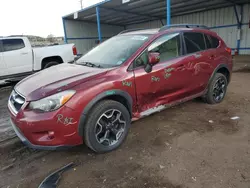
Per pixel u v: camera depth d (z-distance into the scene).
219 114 3.83
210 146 2.79
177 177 2.22
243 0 12.46
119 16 17.03
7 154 2.82
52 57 7.97
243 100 4.57
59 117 2.28
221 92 4.42
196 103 4.44
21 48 7.14
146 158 2.58
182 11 15.77
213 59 4.02
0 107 5.03
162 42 3.28
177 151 2.71
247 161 2.45
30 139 2.33
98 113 2.53
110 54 3.30
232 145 2.79
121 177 2.26
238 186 2.06
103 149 2.67
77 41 18.70
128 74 2.81
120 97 2.82
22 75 7.31
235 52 14.27
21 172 2.42
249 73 7.80
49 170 2.44
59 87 2.38
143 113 3.13
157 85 3.14
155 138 3.05
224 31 14.88
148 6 13.69
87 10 14.49
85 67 3.05
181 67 3.44
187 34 3.68
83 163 2.54
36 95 2.35
